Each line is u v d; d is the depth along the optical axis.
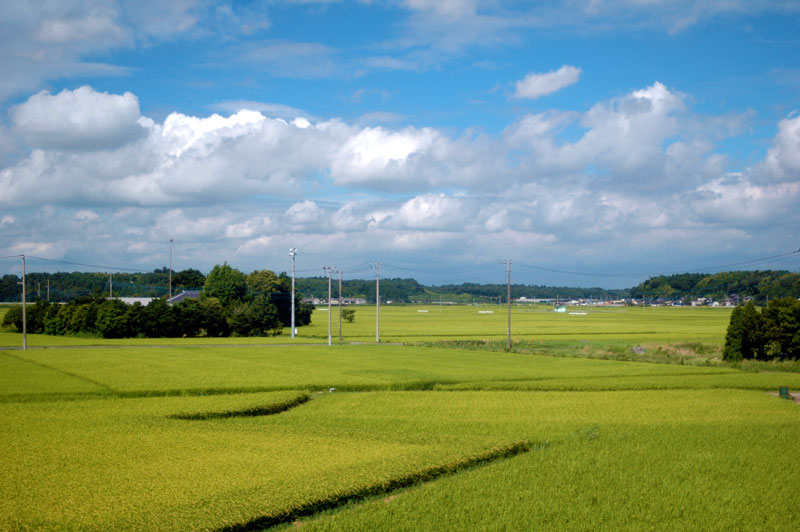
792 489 24.55
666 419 38.50
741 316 72.50
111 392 46.44
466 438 32.16
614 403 44.03
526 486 24.81
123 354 77.31
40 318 128.62
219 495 22.33
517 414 39.91
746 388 52.84
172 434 32.28
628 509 22.27
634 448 30.73
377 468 25.88
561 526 20.56
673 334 114.62
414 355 77.25
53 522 19.72
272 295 155.50
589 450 30.34
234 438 31.56
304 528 20.19
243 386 49.38
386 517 21.12
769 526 20.77
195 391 47.53
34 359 70.19
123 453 28.17
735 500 23.23
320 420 37.56
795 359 71.88
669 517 21.55
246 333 119.69
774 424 36.69
